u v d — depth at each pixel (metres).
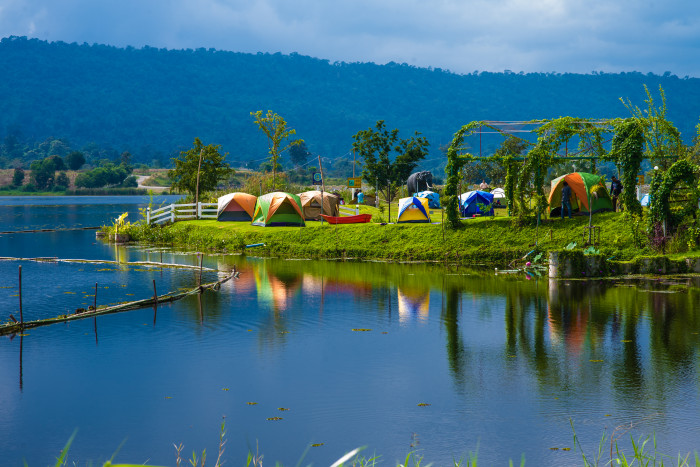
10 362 17.86
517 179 38.75
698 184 32.78
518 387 15.66
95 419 13.84
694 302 24.97
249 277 32.81
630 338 19.86
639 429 12.97
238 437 12.94
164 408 14.48
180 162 64.31
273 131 70.81
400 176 87.44
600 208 37.59
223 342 20.02
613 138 35.91
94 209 107.75
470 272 33.72
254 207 50.94
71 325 22.30
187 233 49.53
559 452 12.01
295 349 19.20
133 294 27.86
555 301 25.70
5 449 12.37
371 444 12.53
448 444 12.47
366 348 19.31
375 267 36.03
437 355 18.50
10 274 33.66
